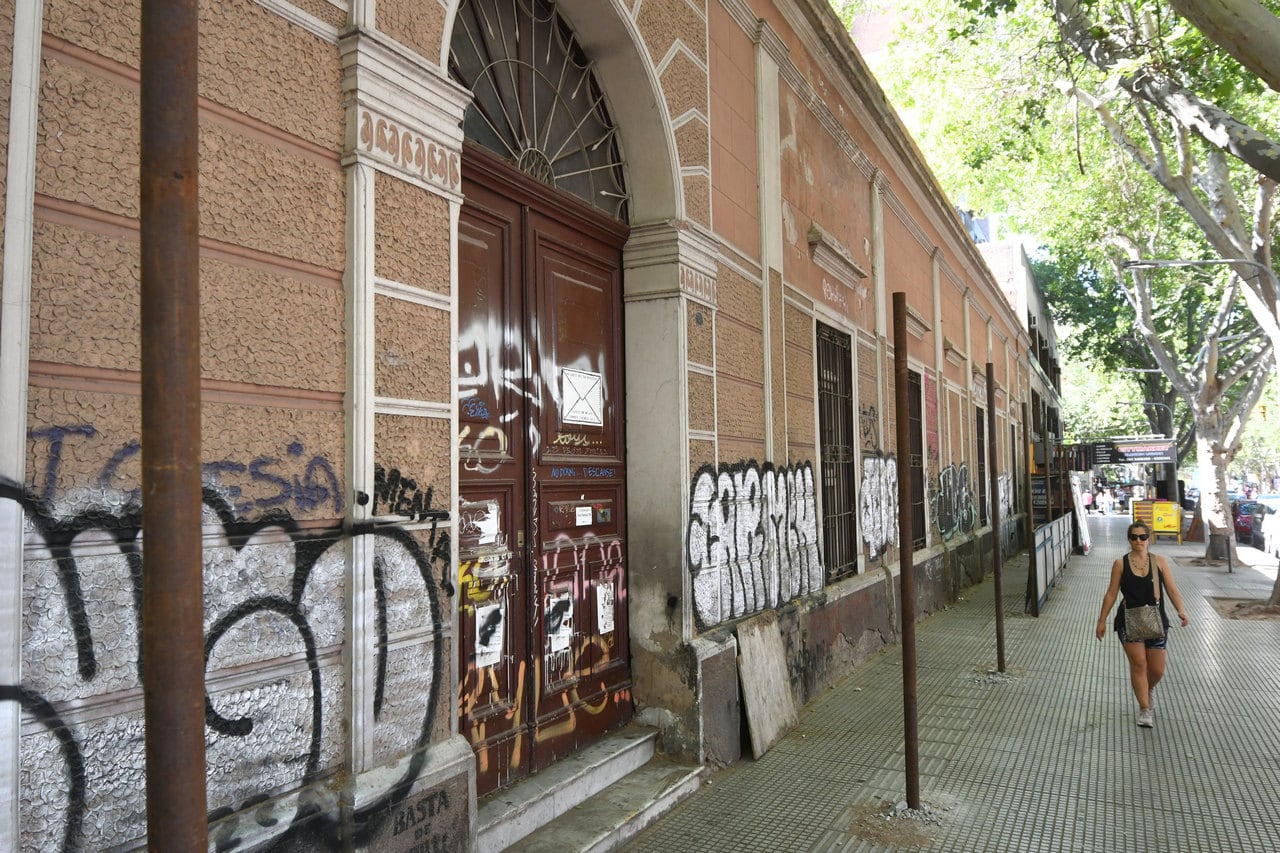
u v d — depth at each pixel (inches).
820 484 315.0
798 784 206.7
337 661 113.3
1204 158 617.3
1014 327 968.3
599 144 214.2
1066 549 737.6
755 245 268.7
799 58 318.7
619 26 199.6
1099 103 519.2
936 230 567.8
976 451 694.5
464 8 170.1
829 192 349.7
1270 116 539.2
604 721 204.1
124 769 87.7
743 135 264.1
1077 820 184.9
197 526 54.2
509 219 179.2
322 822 107.4
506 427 175.5
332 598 113.0
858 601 347.6
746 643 236.8
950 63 589.6
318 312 113.1
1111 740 243.9
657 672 212.4
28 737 80.0
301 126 111.9
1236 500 1139.3
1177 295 979.3
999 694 297.9
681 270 215.9
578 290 203.5
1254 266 498.3
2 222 79.3
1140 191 764.0
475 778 135.1
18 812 78.4
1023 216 878.4
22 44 81.7
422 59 128.8
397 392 123.0
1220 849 170.1
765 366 267.7
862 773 215.0
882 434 407.5
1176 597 261.7
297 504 108.6
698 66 234.1
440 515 130.1
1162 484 1320.1
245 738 100.3
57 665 82.6
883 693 298.7
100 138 89.0
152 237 53.4
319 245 113.6
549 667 185.8
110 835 86.2
